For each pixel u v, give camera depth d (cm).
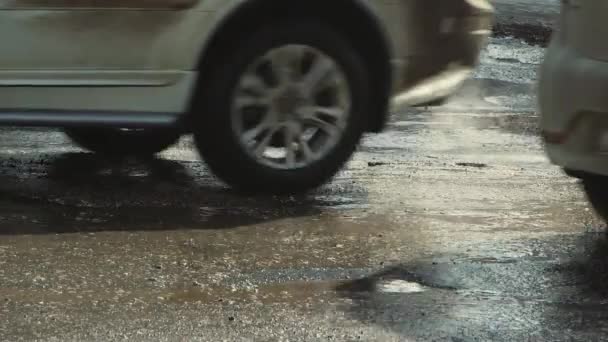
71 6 618
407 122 888
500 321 522
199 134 648
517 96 1017
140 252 580
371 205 653
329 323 518
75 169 715
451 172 727
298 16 646
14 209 632
